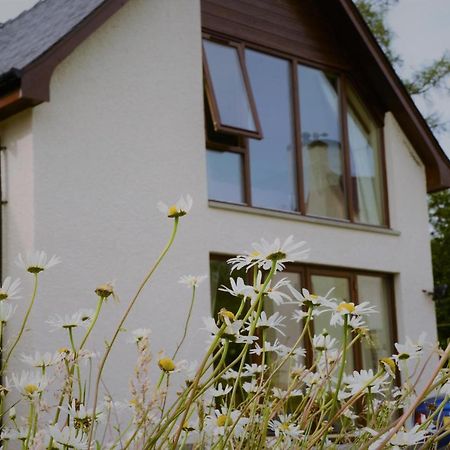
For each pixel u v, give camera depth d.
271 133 9.16
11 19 9.38
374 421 1.97
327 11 10.12
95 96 7.25
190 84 8.08
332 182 9.80
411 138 10.66
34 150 6.73
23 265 2.09
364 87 10.46
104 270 7.01
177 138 7.84
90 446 1.61
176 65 7.99
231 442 1.89
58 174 6.86
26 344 6.43
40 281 6.56
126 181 7.33
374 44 10.14
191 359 7.38
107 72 7.39
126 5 7.68
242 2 9.07
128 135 7.43
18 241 6.77
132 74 7.59
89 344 6.73
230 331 1.62
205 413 2.18
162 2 7.99
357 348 9.43
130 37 7.64
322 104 9.94
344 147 10.02
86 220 6.97
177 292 7.47
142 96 7.63
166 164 7.69
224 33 8.74
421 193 10.73
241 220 8.28
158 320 7.27
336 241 9.35
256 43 9.15
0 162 7.03
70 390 1.85
